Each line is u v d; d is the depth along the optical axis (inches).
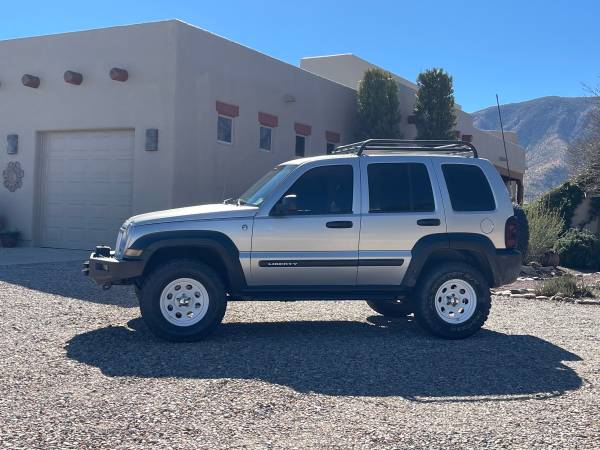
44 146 735.7
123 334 332.8
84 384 250.1
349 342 329.4
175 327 317.4
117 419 214.5
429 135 962.1
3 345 302.0
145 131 664.4
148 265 329.7
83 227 712.4
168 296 319.3
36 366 271.1
